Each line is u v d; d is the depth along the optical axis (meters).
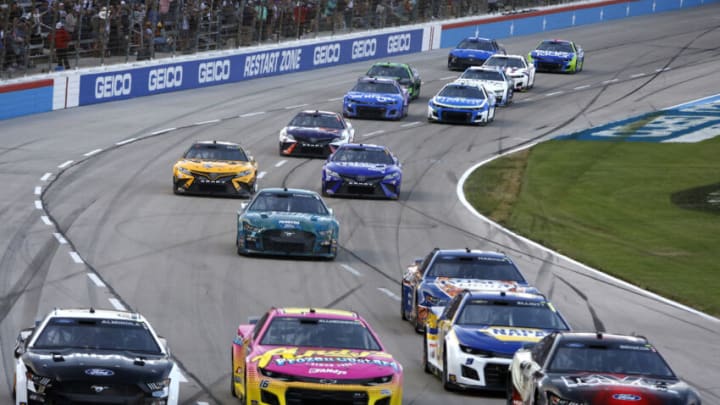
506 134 124.00
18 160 96.81
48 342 35.41
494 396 41.84
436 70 167.50
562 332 37.03
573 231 83.88
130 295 56.19
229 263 66.00
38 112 120.31
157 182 92.19
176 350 46.19
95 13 126.94
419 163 107.56
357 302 58.56
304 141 106.31
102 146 105.56
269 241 67.88
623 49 191.00
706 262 75.50
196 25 142.38
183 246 70.06
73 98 124.62
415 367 46.53
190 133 114.81
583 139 122.12
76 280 58.81
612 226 86.31
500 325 43.00
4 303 52.78
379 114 127.56
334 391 34.41
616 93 151.75
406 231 80.12
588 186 100.69
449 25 191.62
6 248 65.94
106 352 34.94
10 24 116.25
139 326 36.75
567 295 63.38
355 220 82.88
